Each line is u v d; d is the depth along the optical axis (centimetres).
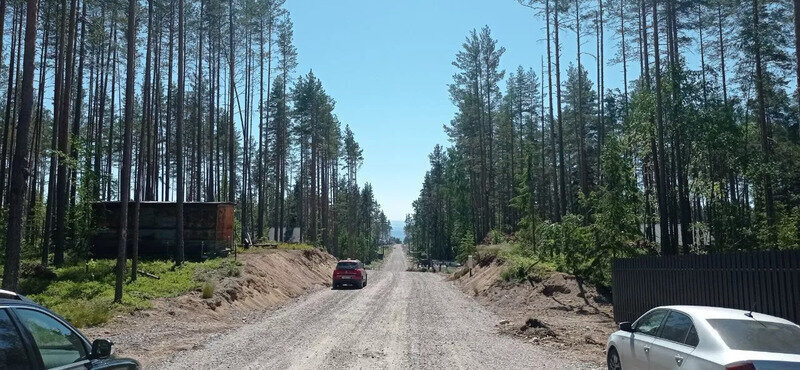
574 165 6800
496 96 5631
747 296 1133
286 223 8644
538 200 6800
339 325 1702
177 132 2798
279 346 1297
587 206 2752
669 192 3269
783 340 690
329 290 3316
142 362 1074
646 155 3038
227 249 3069
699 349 701
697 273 1323
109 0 3127
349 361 1123
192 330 1523
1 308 435
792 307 1010
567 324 1762
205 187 6881
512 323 1806
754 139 3419
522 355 1252
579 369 1092
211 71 4694
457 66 5559
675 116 2644
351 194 10100
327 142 7212
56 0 3111
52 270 2244
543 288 2375
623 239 2288
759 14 3036
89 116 4122
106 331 1402
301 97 6347
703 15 3447
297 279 3397
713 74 3684
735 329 706
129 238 2950
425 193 11275
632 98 3114
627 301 1709
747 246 2295
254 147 7394
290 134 6600
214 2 3981
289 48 5522
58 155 2419
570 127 5947
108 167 5228
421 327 1703
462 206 8350
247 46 4938
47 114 5806
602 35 3959
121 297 1752
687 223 2964
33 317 471
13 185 1343
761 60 3086
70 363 492
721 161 2589
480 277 3553
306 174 8188
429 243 10294
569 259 2439
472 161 6606
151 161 4728
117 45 3791
